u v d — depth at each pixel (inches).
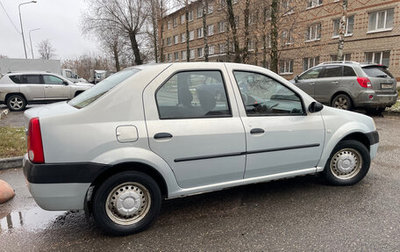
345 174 153.5
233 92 123.5
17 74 506.9
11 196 146.6
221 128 117.4
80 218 125.3
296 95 137.8
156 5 1162.6
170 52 1881.2
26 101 506.6
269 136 127.0
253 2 737.6
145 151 105.3
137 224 109.8
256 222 117.5
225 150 118.7
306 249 98.3
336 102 372.2
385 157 202.2
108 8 1181.1
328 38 907.4
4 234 112.1
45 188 97.5
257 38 728.3
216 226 115.1
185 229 113.2
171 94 113.0
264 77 132.3
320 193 144.3
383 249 97.3
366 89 340.2
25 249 101.8
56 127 97.4
